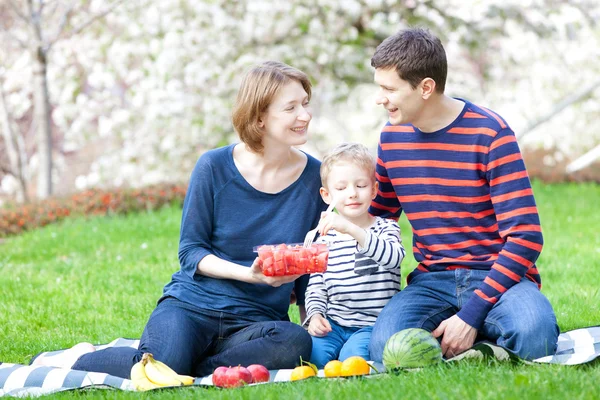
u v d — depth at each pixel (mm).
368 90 24078
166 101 19828
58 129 28344
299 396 4984
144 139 21094
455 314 6242
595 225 15477
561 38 23344
